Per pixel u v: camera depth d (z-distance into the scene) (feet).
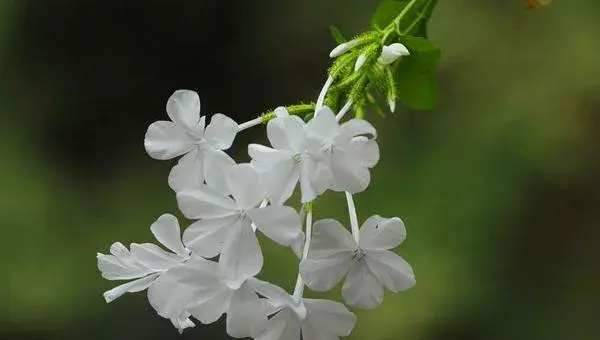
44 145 4.54
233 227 1.86
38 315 4.30
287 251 4.04
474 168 4.15
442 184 4.14
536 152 4.14
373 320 4.08
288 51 4.54
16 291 4.30
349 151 1.84
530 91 4.17
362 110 1.93
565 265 4.18
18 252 4.35
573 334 4.15
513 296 4.16
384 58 1.94
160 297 1.89
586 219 4.17
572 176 4.15
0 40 4.53
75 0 4.56
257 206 1.89
